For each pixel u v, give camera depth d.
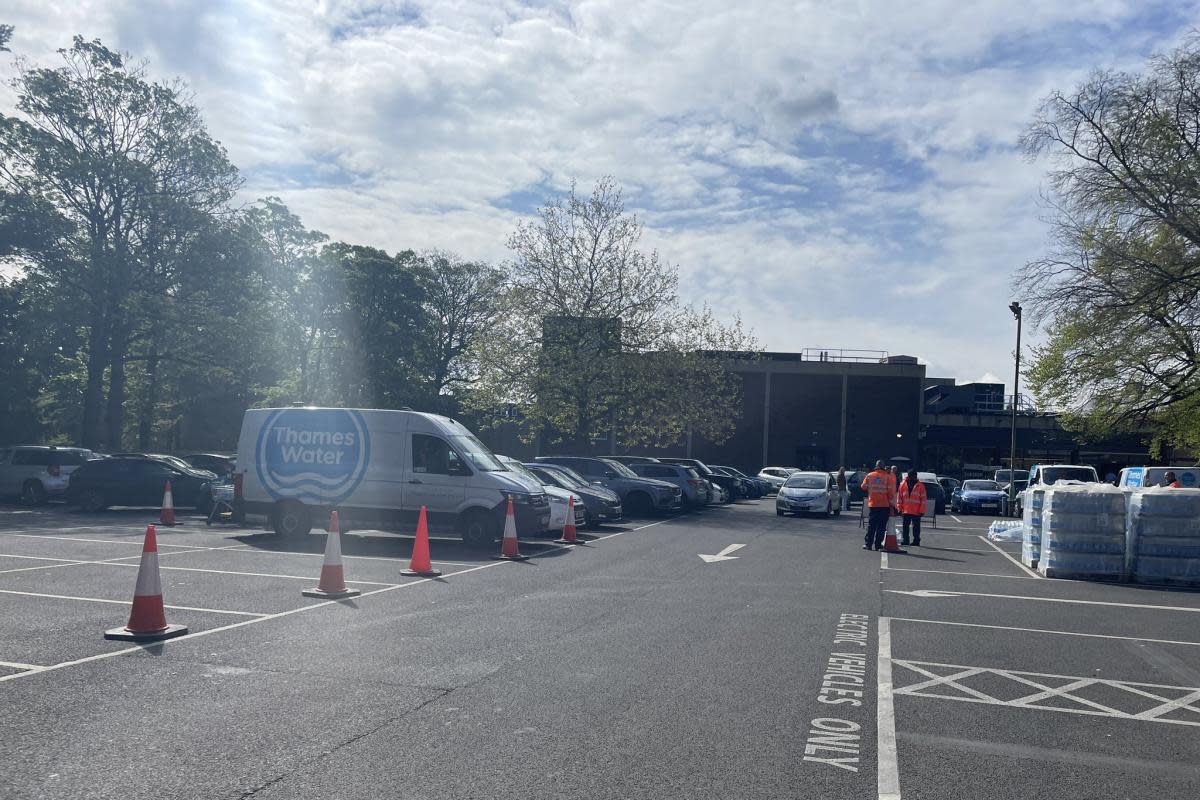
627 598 11.56
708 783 4.96
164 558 14.30
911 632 9.75
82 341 38.00
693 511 33.00
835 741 5.81
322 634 8.70
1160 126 25.41
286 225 48.94
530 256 40.84
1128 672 8.16
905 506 21.45
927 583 14.13
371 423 17.78
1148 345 28.73
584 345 40.12
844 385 67.06
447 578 12.95
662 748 5.55
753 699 6.77
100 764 5.02
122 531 19.14
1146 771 5.44
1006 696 7.15
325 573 10.95
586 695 6.75
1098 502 15.51
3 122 35.72
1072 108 26.52
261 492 17.92
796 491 31.55
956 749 5.75
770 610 10.93
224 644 8.13
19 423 39.25
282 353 45.72
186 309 39.25
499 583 12.59
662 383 41.75
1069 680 7.77
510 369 40.00
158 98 38.59
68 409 48.81
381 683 6.95
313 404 50.47
